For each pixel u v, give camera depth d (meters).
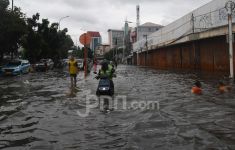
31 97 16.17
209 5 32.31
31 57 55.75
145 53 74.44
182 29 41.28
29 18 56.31
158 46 56.66
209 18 32.44
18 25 40.22
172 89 18.19
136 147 7.13
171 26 47.31
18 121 10.32
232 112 10.79
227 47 30.31
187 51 42.38
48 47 60.62
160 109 11.80
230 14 22.67
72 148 7.25
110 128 9.01
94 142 7.67
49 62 51.72
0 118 10.85
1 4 38.50
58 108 12.58
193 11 36.84
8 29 39.09
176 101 13.60
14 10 42.56
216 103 12.70
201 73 31.33
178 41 42.50
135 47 91.50
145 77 28.83
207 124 9.12
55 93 17.55
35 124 9.82
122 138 7.91
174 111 11.33
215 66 33.38
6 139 8.15
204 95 15.10
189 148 6.96
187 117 10.20
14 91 19.25
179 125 9.09
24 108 12.80
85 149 7.14
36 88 20.64
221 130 8.40
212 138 7.66
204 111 11.12
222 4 29.12
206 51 35.62
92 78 28.17
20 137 8.32
